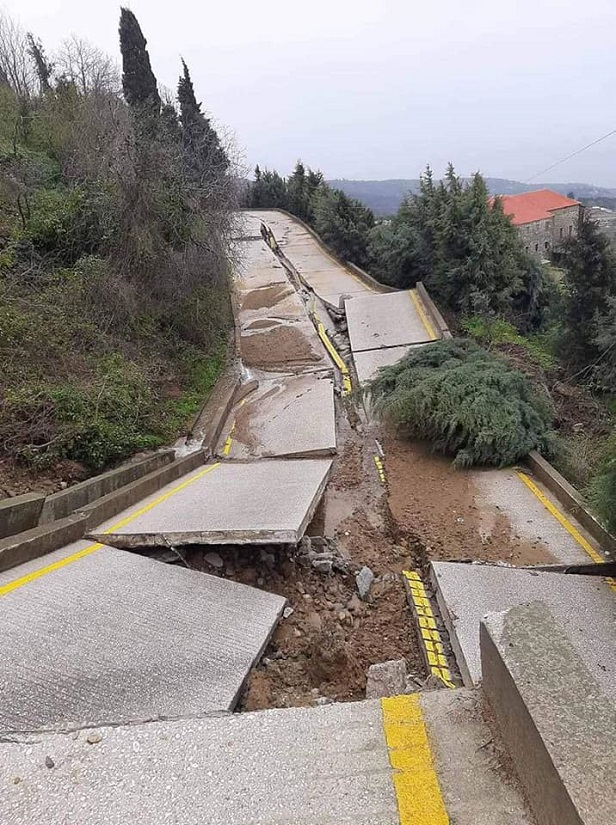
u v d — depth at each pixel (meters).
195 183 11.63
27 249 9.88
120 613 3.94
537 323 16.44
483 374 8.55
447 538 6.09
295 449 8.77
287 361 12.84
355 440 9.10
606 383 11.38
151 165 10.49
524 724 2.11
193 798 2.30
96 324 9.27
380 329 13.91
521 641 2.39
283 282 18.44
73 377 7.88
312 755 2.48
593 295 12.55
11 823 2.20
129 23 26.42
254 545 5.16
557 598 4.89
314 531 6.46
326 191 27.83
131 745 2.59
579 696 2.11
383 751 2.46
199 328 11.77
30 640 3.50
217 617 4.14
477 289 15.13
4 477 6.06
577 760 1.88
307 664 4.06
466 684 4.00
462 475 7.64
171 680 3.38
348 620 4.86
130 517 5.77
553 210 40.66
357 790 2.29
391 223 20.16
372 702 2.76
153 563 4.70
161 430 8.69
